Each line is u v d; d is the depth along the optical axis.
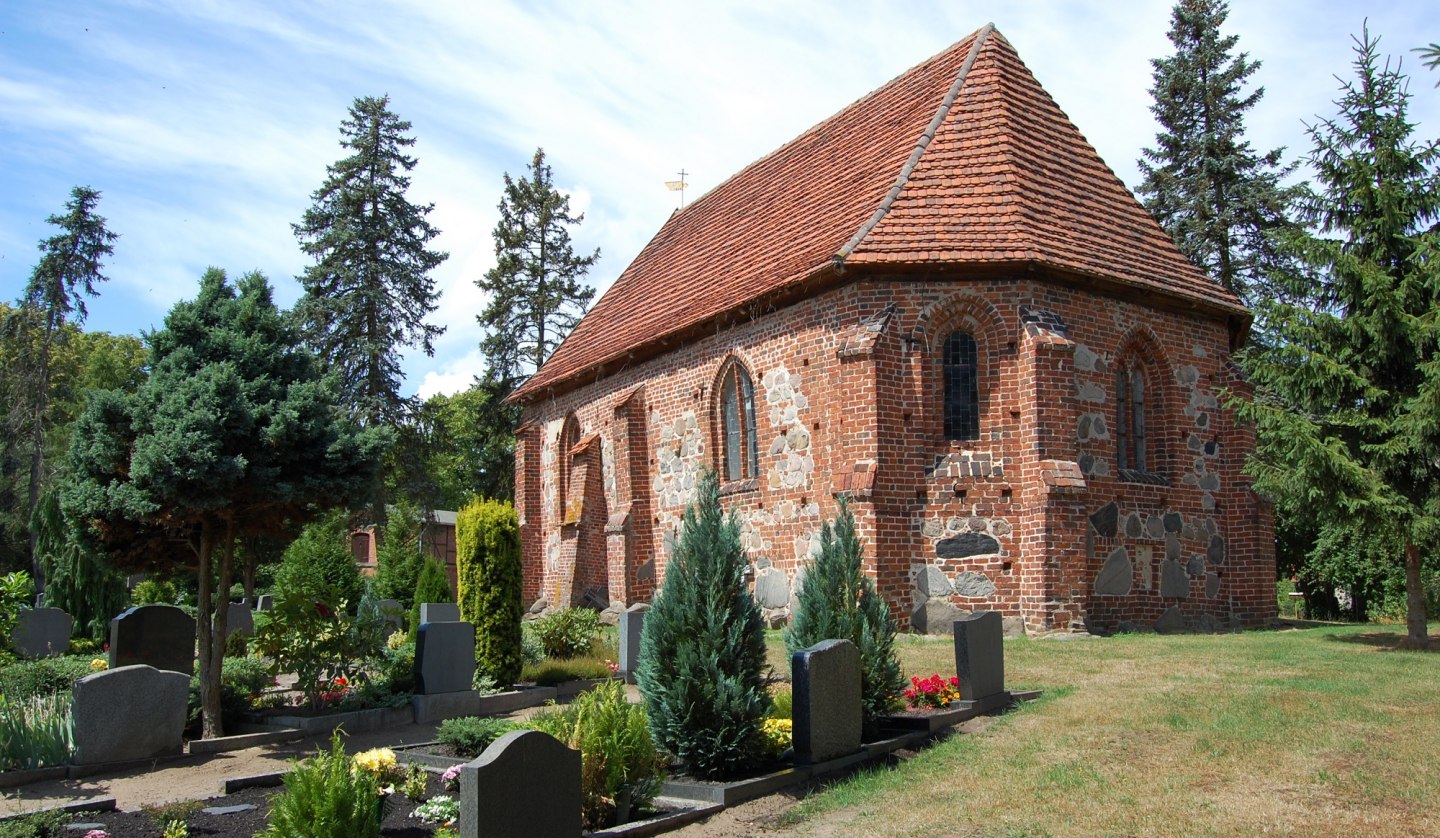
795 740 9.56
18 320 43.00
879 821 8.12
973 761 9.48
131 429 11.55
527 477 30.64
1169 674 12.79
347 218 34.81
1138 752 9.40
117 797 9.46
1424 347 15.71
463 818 6.57
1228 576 19.70
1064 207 19.30
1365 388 15.78
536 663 15.94
